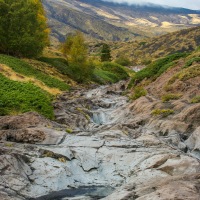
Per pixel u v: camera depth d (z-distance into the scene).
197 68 37.16
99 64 101.56
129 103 37.44
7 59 51.16
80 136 19.64
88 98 43.47
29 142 18.31
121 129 23.33
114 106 40.75
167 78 41.94
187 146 19.95
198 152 18.55
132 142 18.89
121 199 10.84
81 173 15.43
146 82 48.16
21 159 14.62
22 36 58.44
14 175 13.28
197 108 23.75
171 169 14.72
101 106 40.09
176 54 52.97
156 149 17.73
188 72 36.59
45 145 17.92
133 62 194.12
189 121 23.20
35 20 60.56
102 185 14.70
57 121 26.14
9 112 24.28
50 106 27.19
